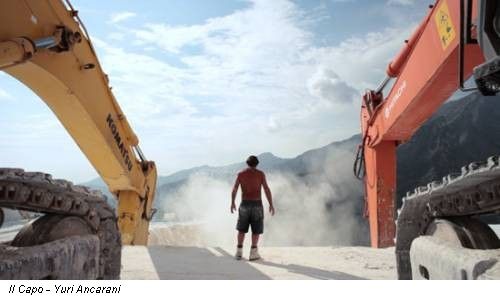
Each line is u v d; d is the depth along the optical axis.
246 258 8.24
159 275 5.96
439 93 7.37
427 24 6.94
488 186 2.91
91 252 3.85
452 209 3.41
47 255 2.92
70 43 5.93
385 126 9.76
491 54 2.53
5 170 3.30
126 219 10.72
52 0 5.82
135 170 10.51
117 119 8.76
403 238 3.86
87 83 7.09
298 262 7.74
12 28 5.07
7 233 8.18
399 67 8.59
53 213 4.00
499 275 1.97
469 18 2.94
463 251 2.53
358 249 9.84
